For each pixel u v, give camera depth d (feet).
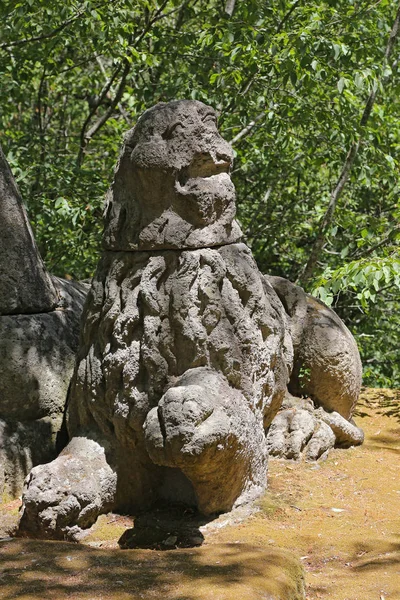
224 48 23.63
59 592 9.44
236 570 10.14
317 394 17.52
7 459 13.83
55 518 12.49
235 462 12.86
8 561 10.43
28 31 26.22
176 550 11.03
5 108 30.35
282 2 24.63
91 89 30.48
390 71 24.75
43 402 14.55
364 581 11.03
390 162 25.58
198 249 13.00
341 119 24.52
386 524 13.21
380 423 20.20
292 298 17.70
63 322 15.38
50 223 25.25
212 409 12.03
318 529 12.98
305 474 15.67
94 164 30.94
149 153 12.84
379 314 32.89
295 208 31.58
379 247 26.20
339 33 24.70
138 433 13.15
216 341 12.94
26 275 14.82
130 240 13.21
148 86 25.72
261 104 26.22
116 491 13.34
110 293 13.35
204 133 13.01
